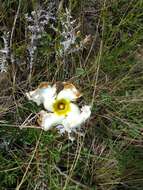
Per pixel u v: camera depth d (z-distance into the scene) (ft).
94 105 1.08
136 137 1.11
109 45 1.15
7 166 1.01
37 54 1.08
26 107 1.04
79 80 1.08
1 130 1.03
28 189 1.02
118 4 1.18
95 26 1.16
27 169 0.97
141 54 1.17
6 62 1.04
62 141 1.05
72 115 0.94
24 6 1.08
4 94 1.06
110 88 1.10
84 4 1.14
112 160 1.07
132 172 1.07
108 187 1.07
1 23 1.09
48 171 1.02
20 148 1.05
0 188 1.01
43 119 0.93
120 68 1.13
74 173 1.05
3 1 1.09
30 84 1.06
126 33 1.15
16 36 1.09
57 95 0.94
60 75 1.08
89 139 1.09
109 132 1.10
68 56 1.09
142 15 1.19
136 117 1.12
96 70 1.09
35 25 1.04
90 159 1.07
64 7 1.12
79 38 1.11
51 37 1.09
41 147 1.04
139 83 1.15
